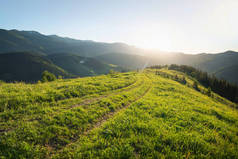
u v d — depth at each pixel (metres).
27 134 5.27
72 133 6.00
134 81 26.27
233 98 72.81
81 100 10.52
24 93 9.31
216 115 11.48
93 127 6.86
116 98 11.96
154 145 5.27
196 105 13.64
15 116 6.55
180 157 4.66
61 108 8.42
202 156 4.90
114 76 31.20
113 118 7.87
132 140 5.51
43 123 6.22
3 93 8.70
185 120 8.53
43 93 10.07
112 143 5.33
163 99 14.29
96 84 17.00
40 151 4.68
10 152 4.40
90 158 4.41
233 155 5.28
